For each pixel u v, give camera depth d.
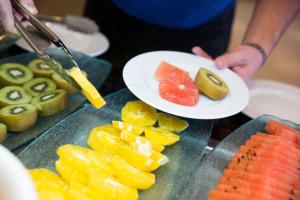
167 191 0.74
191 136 0.88
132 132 0.83
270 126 0.96
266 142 0.87
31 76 0.98
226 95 0.97
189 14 1.42
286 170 0.79
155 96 0.90
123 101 0.94
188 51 1.52
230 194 0.72
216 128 0.99
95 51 1.24
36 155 0.74
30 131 0.84
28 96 0.91
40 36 1.08
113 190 0.69
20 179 0.50
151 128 0.87
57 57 1.02
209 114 0.88
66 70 0.86
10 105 0.86
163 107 0.86
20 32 0.84
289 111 1.17
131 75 0.95
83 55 1.09
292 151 0.86
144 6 1.41
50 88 0.95
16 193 0.49
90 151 0.76
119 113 0.90
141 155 0.75
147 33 1.48
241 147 0.87
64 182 0.70
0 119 0.81
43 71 1.00
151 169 0.76
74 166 0.72
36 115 0.86
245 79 1.17
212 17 1.47
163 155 0.78
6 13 0.81
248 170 0.78
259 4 1.35
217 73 1.07
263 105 1.16
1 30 1.06
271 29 1.28
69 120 0.83
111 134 0.83
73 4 2.77
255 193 0.71
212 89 0.94
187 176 0.78
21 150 0.79
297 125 1.00
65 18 1.36
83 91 0.83
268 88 1.25
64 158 0.73
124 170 0.72
